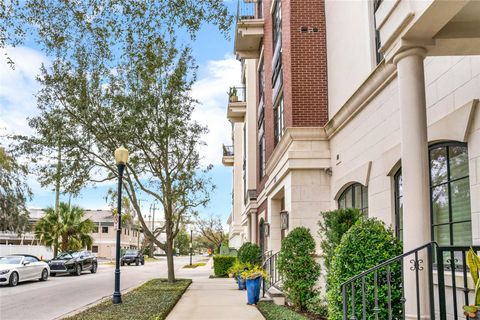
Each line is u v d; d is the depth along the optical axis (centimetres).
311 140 1330
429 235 564
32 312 1223
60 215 3722
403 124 594
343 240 665
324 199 1312
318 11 1420
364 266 637
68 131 1692
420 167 575
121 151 1406
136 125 1717
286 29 1462
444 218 725
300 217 1304
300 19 1415
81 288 1914
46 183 1705
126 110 1723
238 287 1745
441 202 734
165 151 1825
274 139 1775
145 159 1838
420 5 549
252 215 2688
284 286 1067
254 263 2002
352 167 1122
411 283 560
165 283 1908
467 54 616
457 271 672
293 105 1369
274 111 1791
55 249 3606
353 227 671
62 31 759
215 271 2570
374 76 930
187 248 11294
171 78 1727
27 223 2902
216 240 6794
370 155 999
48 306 1343
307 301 1024
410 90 594
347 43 1195
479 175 618
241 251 2078
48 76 1587
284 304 1178
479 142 620
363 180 1019
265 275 1295
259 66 2412
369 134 1008
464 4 524
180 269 3666
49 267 2459
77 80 1595
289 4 1423
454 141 694
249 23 2170
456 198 695
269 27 1944
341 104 1243
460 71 670
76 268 2791
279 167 1565
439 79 727
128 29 777
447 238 715
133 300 1291
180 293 1470
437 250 517
